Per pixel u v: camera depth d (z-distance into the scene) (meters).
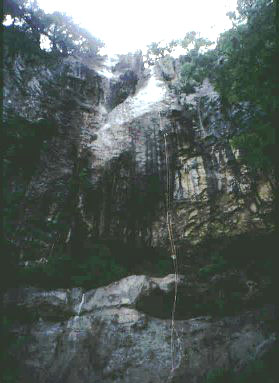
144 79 22.41
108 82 21.48
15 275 13.56
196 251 16.48
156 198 17.41
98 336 12.94
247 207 16.02
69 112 18.47
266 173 15.20
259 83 9.42
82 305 13.70
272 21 9.88
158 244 16.83
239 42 10.70
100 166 17.44
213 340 13.10
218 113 17.52
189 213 16.97
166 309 13.89
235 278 14.72
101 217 16.67
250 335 13.00
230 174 16.58
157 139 18.09
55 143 17.14
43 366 11.77
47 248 14.96
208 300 14.15
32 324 12.70
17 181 15.23
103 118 19.56
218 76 11.52
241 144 10.12
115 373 12.17
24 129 15.69
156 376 12.20
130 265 16.59
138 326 13.33
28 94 16.70
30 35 18.23
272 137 9.34
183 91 19.38
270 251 15.12
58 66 19.28
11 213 14.38
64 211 16.09
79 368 12.10
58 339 12.55
